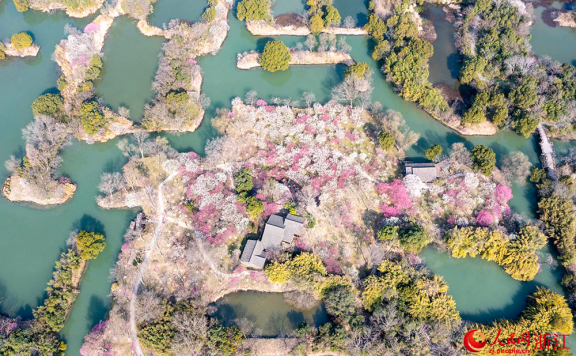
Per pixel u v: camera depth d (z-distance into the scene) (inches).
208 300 3467.0
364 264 3641.7
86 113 4237.2
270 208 3846.0
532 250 3572.8
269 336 3348.9
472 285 3639.3
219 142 4229.8
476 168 4045.3
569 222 3681.1
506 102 4443.9
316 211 3885.3
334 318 3373.5
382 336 3250.5
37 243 3769.7
